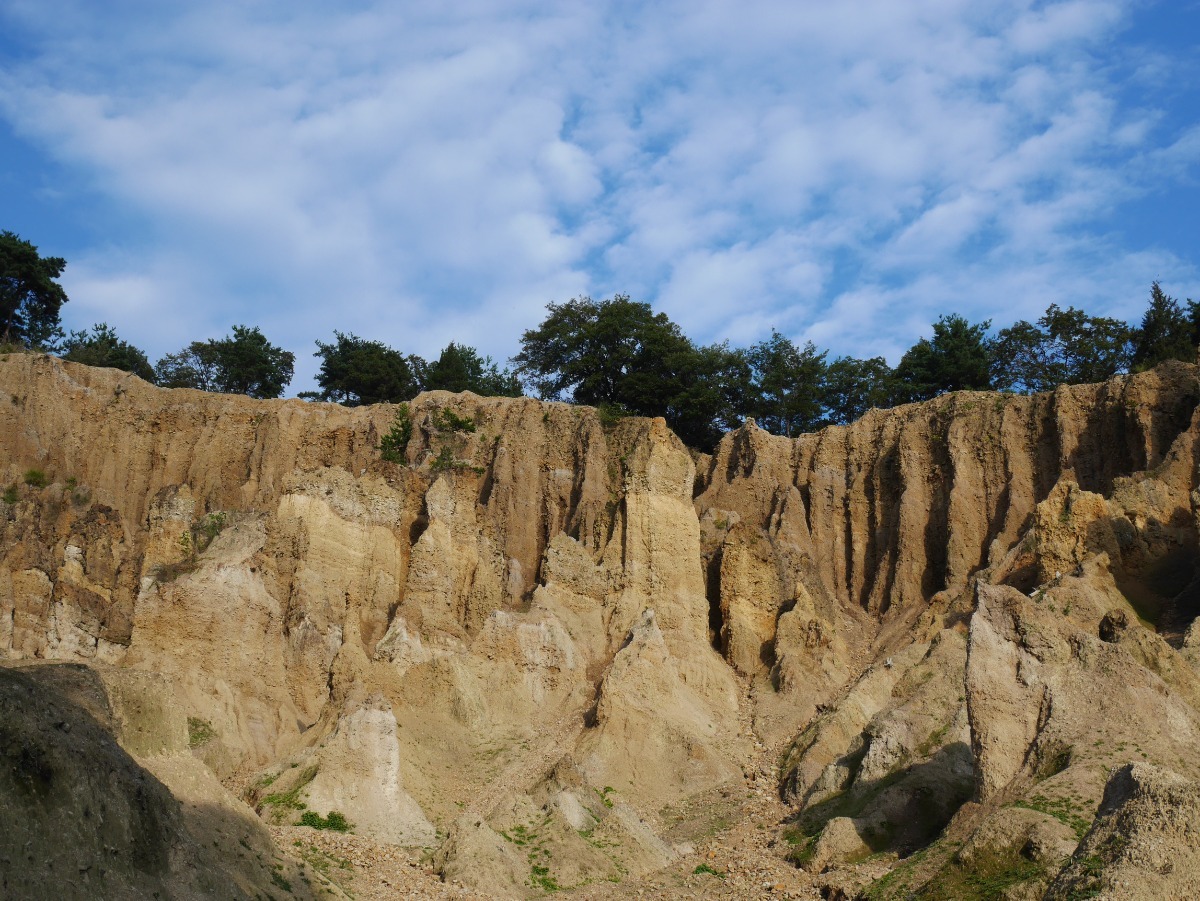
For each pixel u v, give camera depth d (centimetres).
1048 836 3931
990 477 7450
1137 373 7394
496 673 6325
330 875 4378
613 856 4947
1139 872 3156
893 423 7975
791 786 5622
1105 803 3472
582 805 5253
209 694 5909
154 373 10194
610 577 7100
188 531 7025
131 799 3347
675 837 5384
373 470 7544
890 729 5375
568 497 7862
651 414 9100
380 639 6662
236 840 3869
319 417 8369
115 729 3781
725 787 5822
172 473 8162
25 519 6956
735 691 6625
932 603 6838
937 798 4912
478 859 4669
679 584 7138
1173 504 6469
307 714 6150
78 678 3825
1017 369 9044
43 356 8225
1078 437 7306
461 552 6956
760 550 7238
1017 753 4597
